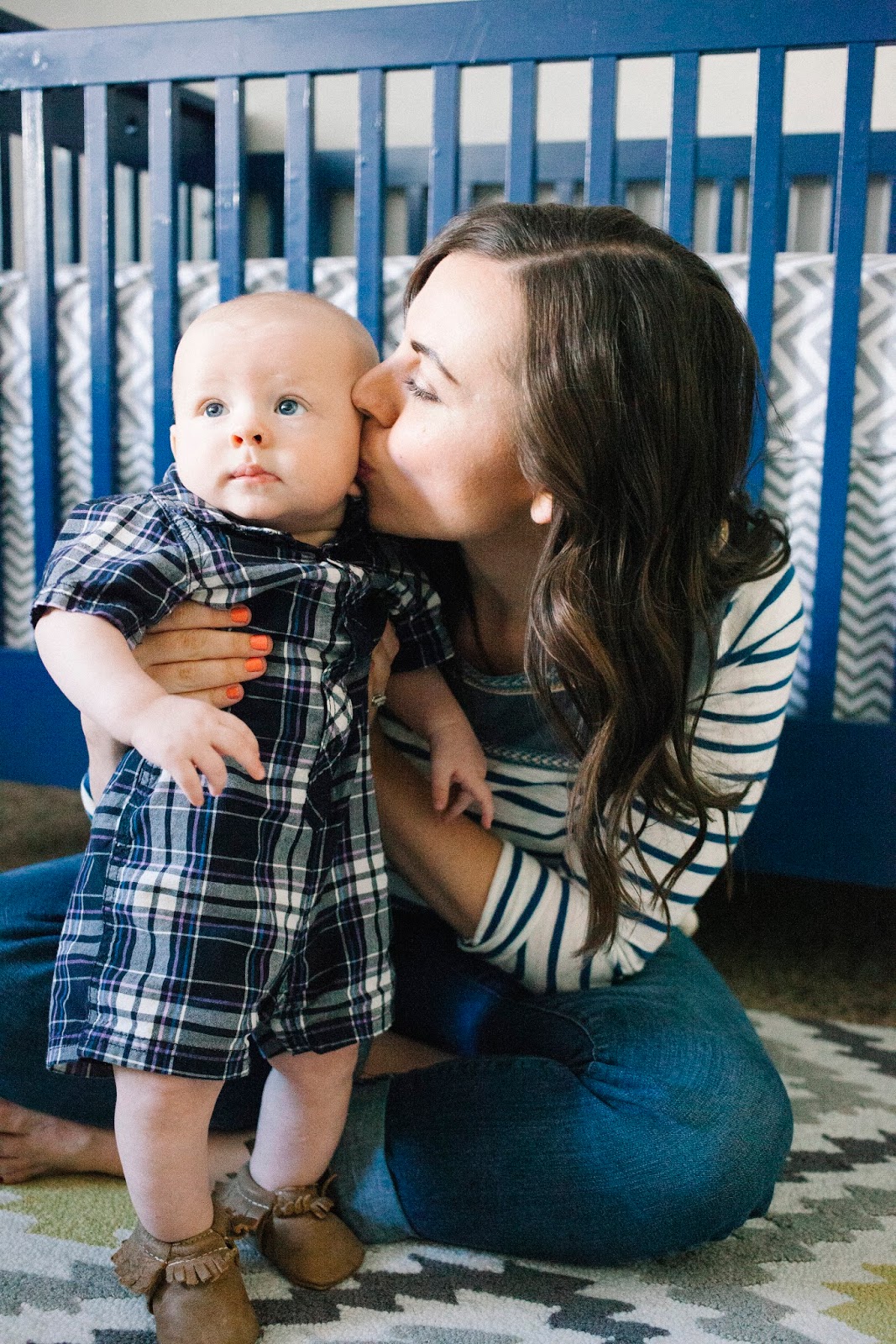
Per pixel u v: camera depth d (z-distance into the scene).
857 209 1.29
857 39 1.24
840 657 1.43
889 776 1.35
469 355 0.75
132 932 0.70
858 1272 0.81
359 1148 0.82
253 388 0.75
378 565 0.84
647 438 0.77
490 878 0.88
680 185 1.29
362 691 0.80
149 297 1.62
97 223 1.51
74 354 1.67
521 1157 0.78
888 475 1.39
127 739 0.67
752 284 1.31
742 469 0.92
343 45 1.36
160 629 0.74
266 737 0.73
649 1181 0.76
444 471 0.77
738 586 0.88
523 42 1.30
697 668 0.88
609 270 0.77
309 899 0.74
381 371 0.79
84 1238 0.80
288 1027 0.75
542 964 0.90
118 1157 0.89
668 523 0.79
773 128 1.27
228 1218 0.76
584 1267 0.80
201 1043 0.68
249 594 0.74
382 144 1.38
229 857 0.70
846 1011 1.34
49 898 0.92
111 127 1.51
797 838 1.38
